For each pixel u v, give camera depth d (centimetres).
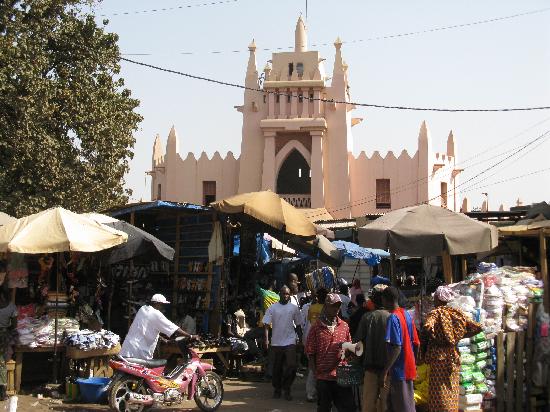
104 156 2086
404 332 726
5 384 1030
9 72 1759
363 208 3775
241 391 1155
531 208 1509
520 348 941
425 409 855
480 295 935
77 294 1248
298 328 1319
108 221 1238
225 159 3962
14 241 1000
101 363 1105
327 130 3809
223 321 1381
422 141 3716
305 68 3853
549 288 1034
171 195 3975
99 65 2102
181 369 959
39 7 1898
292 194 3803
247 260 1534
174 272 1502
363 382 781
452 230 973
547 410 948
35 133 1831
